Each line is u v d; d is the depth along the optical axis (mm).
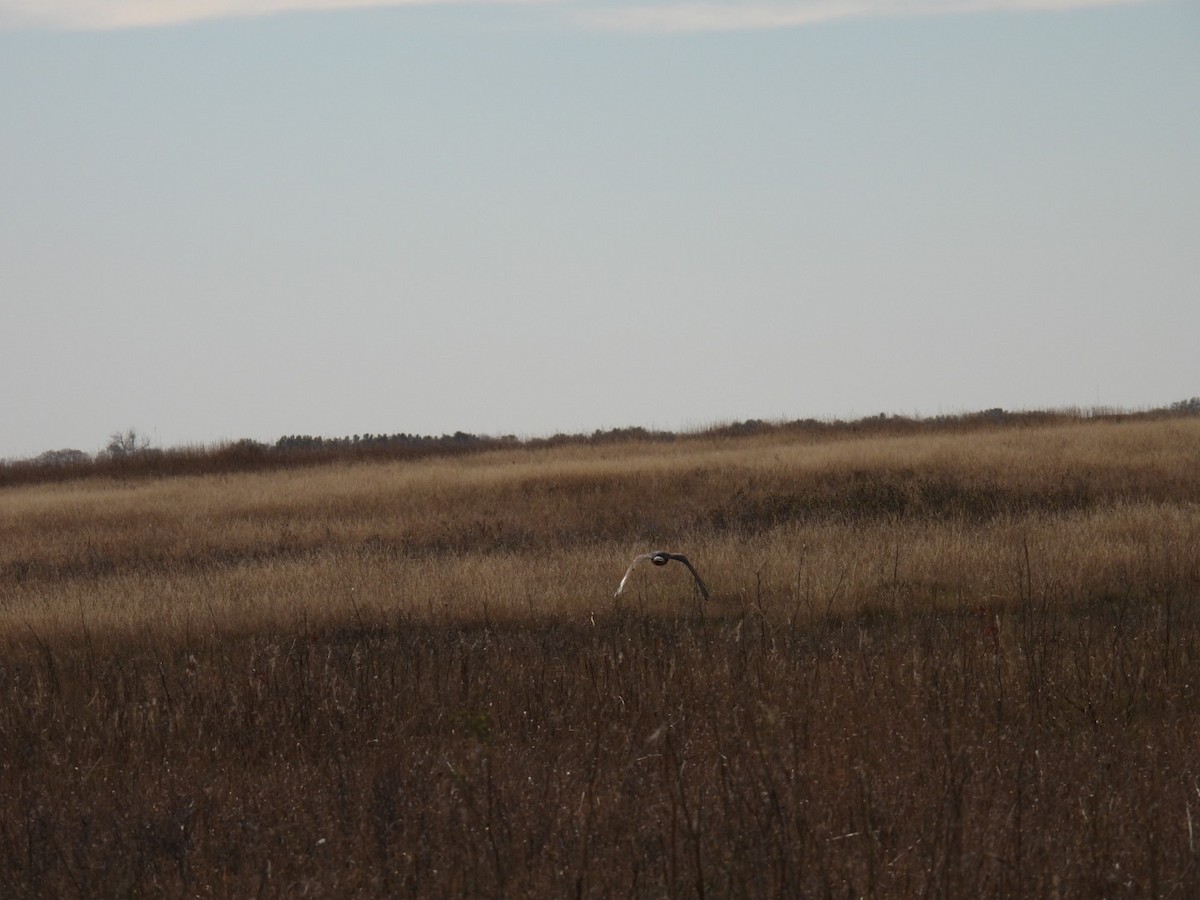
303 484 109188
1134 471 82500
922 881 19375
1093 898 19141
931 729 26562
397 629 46156
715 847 20578
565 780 24406
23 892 20812
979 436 110875
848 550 56781
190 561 72938
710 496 85625
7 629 48969
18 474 147875
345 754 28297
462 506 88500
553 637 43344
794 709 28484
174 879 21125
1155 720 29500
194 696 32812
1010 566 51812
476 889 19656
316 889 20359
